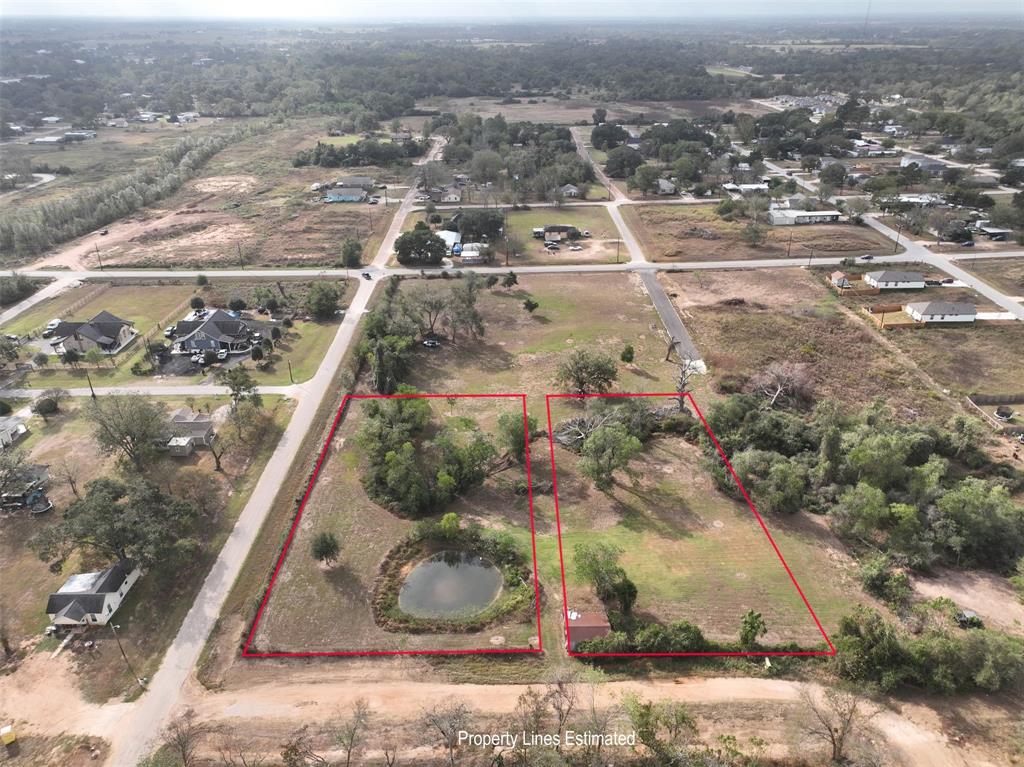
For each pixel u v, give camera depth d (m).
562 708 47.12
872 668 50.34
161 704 48.81
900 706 48.25
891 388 92.38
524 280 133.00
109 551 60.12
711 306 119.12
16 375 97.12
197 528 66.38
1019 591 58.88
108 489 62.84
